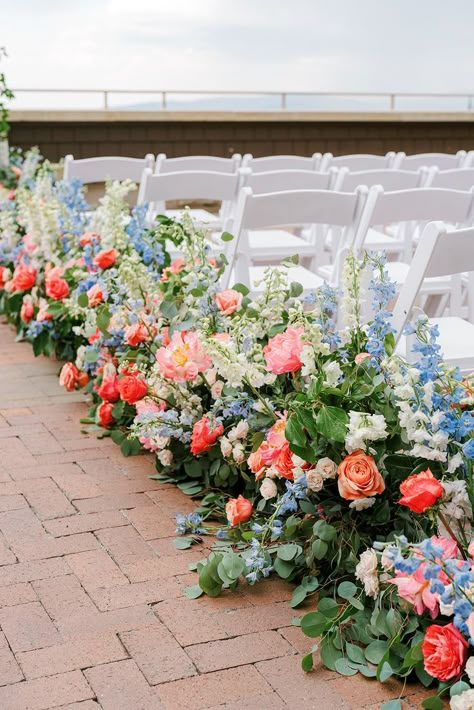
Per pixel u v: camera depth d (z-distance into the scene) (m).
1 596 2.19
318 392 2.07
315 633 1.94
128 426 3.25
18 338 4.61
